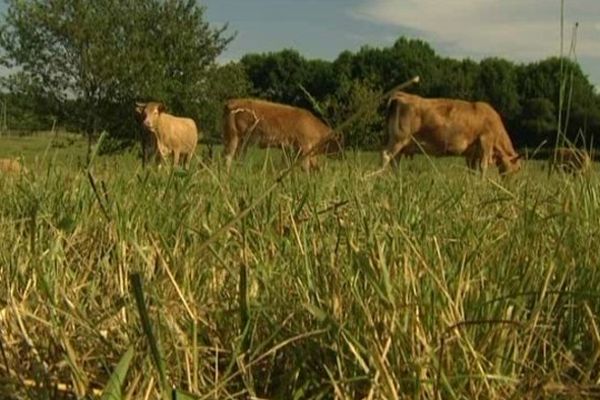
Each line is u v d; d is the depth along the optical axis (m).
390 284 2.14
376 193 3.83
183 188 3.71
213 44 35.00
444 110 18.45
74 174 4.39
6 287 2.66
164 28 34.06
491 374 2.01
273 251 2.75
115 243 3.06
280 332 2.17
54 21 32.16
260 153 4.33
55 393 1.93
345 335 2.00
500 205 3.66
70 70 32.75
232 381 2.11
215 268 2.69
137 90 32.69
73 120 32.22
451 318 2.09
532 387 1.99
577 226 2.82
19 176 4.51
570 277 2.46
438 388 1.89
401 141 18.66
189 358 2.04
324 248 2.59
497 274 2.42
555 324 2.30
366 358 2.02
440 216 3.26
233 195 3.59
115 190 3.78
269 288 2.36
